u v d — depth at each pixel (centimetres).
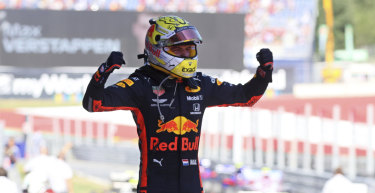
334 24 11456
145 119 1115
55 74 6450
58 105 6444
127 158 6119
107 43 6431
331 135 5200
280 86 6625
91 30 6431
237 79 6512
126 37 6431
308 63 6794
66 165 3425
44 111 6316
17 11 6381
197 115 1142
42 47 6425
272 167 5119
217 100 1182
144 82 1116
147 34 1155
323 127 5244
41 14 6419
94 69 6469
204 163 5038
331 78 6744
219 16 6500
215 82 1189
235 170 4859
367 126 5109
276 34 7162
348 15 11556
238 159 5438
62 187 3394
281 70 6694
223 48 6512
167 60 1114
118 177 4716
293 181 4806
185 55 1130
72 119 6356
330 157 5166
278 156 5275
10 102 6406
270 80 1194
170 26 1120
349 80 6719
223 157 5516
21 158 5856
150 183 1112
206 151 5638
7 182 2811
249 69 6525
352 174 4791
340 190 3447
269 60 1173
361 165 4994
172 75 1130
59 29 6425
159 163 1114
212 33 6506
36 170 3378
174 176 1116
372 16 13075
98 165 5978
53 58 6438
